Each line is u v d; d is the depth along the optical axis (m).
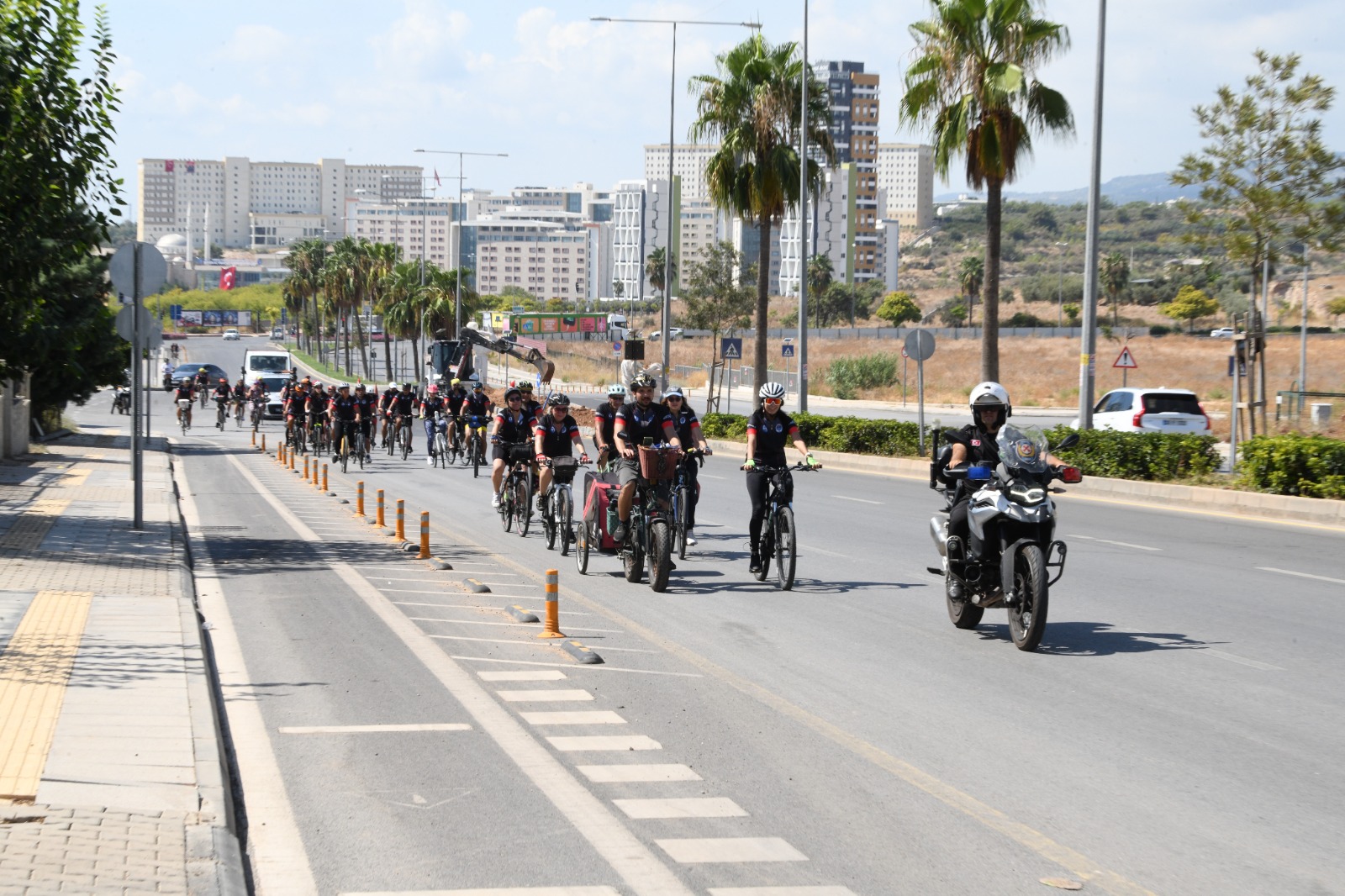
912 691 10.90
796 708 10.30
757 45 49.41
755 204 48.72
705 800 7.98
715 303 61.78
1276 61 32.34
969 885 6.62
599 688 10.98
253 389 63.12
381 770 8.57
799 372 46.78
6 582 14.99
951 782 8.38
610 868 6.81
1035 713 10.17
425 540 19.41
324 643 12.84
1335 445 25.75
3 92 18.22
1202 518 25.27
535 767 8.66
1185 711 10.23
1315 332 124.50
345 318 152.88
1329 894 6.53
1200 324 172.50
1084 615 14.59
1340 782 8.40
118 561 17.20
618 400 17.02
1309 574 17.78
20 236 19.02
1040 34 37.97
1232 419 34.03
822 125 49.69
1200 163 33.41
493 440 23.23
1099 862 6.97
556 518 20.52
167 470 34.97
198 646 11.55
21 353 21.19
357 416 40.91
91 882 6.01
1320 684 11.16
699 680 11.30
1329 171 32.09
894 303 198.25
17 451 37.84
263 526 24.00
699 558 19.70
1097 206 33.38
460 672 11.57
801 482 34.50
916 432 40.38
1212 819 7.67
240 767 8.63
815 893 6.49
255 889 6.51
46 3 18.73
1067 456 31.92
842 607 15.18
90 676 10.29
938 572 13.87
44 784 7.49
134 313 20.77
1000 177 38.31
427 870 6.77
